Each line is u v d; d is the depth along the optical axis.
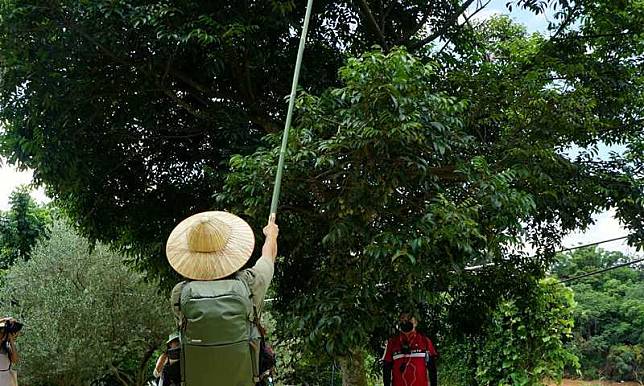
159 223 9.97
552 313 11.10
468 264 7.18
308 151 6.40
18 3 7.50
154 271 9.98
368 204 6.53
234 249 3.64
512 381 11.29
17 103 8.34
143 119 9.10
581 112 7.65
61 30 7.84
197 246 3.58
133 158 9.91
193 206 9.84
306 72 8.62
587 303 26.42
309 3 5.07
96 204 9.74
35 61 7.96
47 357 15.70
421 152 6.54
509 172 6.66
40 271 17.17
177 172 10.23
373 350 9.07
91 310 16.38
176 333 3.71
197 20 7.70
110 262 16.97
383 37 9.11
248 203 6.67
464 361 12.19
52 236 17.91
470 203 6.59
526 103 7.47
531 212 7.54
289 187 6.80
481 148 7.82
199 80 8.94
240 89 8.87
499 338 11.27
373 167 6.39
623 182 8.28
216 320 3.28
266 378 3.70
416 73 6.23
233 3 8.18
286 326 8.00
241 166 6.79
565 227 8.86
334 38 9.54
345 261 7.12
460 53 9.83
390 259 6.45
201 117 8.72
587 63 8.70
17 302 17.12
